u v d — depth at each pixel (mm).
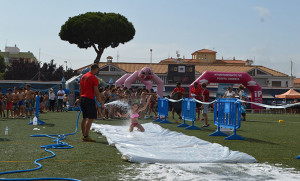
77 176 4543
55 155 6172
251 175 4711
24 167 5070
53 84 42969
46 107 30109
